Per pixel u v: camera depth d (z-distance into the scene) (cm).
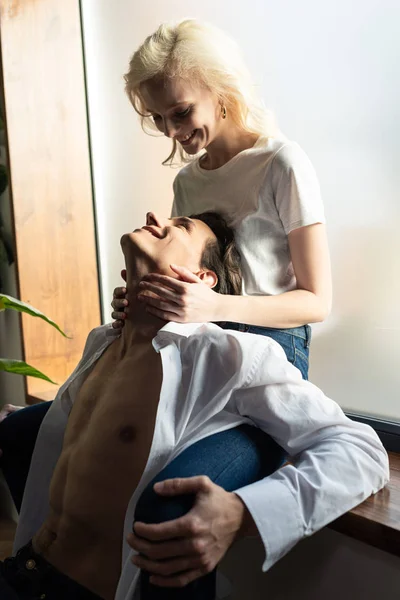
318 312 117
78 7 206
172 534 77
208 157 139
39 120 202
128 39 194
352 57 139
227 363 97
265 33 156
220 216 127
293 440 94
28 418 126
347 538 101
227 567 118
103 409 103
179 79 116
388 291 138
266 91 158
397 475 114
